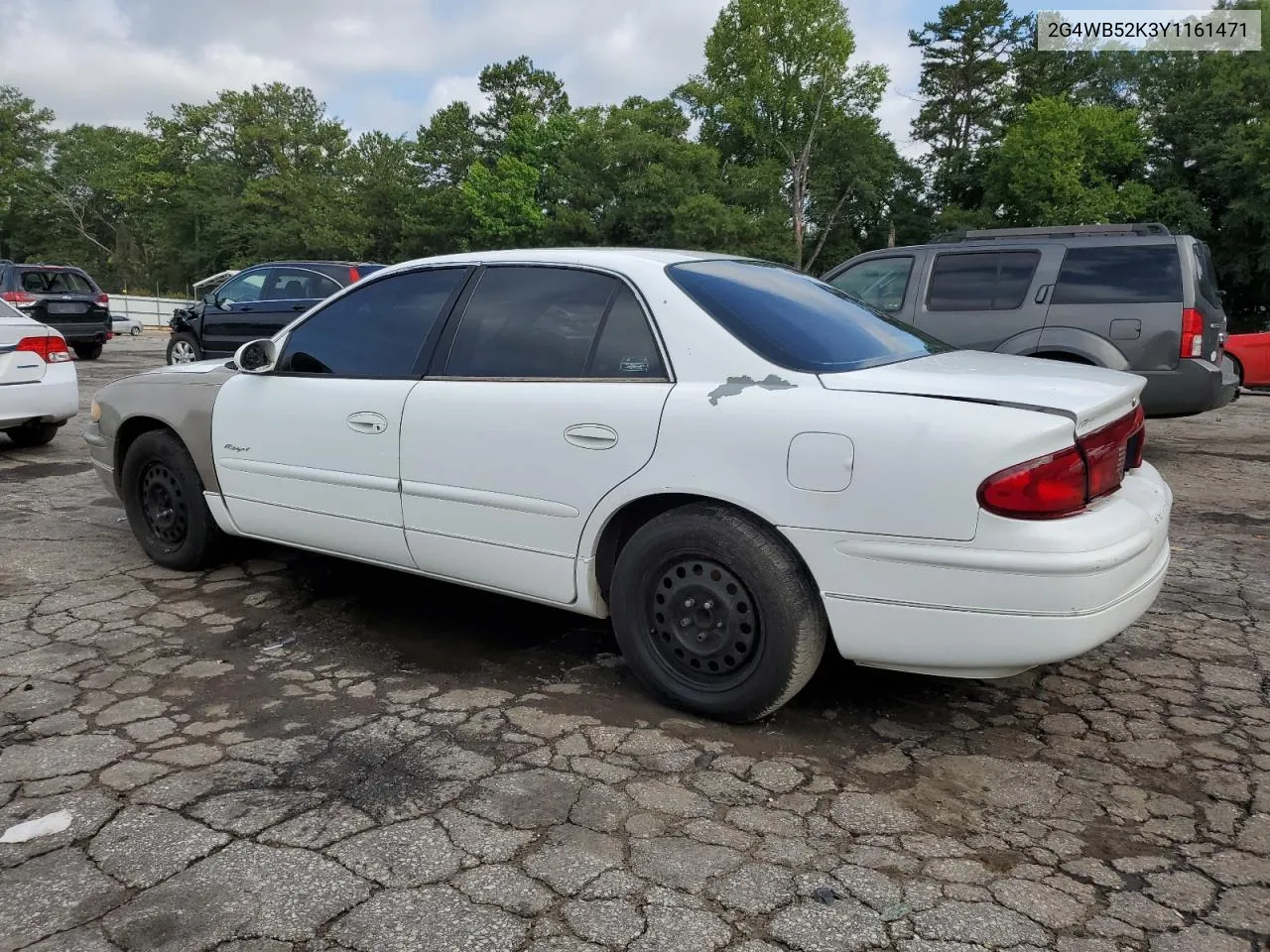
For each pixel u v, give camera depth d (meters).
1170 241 7.23
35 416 7.86
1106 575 2.63
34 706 3.27
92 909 2.18
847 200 59.56
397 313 3.92
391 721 3.18
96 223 86.06
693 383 3.10
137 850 2.42
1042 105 42.88
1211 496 6.82
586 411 3.23
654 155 50.62
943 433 2.67
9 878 2.30
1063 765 2.91
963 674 2.80
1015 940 2.10
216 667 3.63
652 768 2.87
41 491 6.73
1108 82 50.47
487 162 68.88
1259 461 8.23
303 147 75.50
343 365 4.02
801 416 2.86
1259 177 36.19
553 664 3.69
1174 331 7.13
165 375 4.76
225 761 2.89
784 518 2.87
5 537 5.45
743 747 3.01
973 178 48.59
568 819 2.58
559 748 2.99
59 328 17.31
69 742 3.00
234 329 12.87
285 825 2.54
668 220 49.41
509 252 3.74
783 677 2.98
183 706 3.28
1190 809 2.66
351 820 2.56
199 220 72.94
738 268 3.66
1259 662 3.71
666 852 2.43
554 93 71.50
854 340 3.34
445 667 3.65
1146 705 3.33
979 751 3.00
